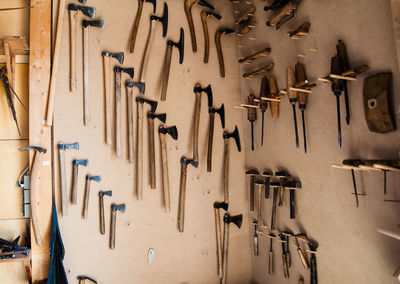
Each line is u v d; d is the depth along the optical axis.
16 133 2.49
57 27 2.51
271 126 2.83
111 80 2.70
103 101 2.68
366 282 1.91
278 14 2.51
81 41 2.62
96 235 2.59
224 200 3.06
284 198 2.69
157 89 2.88
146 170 2.80
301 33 2.33
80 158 2.56
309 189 2.40
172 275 2.85
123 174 2.71
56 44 2.47
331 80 2.00
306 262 2.41
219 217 3.05
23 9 2.54
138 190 2.71
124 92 2.74
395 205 1.73
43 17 2.48
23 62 2.52
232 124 3.19
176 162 2.92
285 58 2.63
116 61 2.73
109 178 2.65
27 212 2.40
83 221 2.54
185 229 2.93
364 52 1.90
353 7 1.98
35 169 2.34
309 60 2.37
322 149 2.26
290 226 2.61
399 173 1.71
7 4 2.51
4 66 2.44
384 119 1.71
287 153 2.63
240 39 3.25
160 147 2.86
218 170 3.11
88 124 2.59
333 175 2.17
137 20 2.80
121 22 2.77
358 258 1.97
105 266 2.60
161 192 2.84
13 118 2.49
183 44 3.01
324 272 2.26
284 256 2.64
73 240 2.50
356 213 1.99
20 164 2.48
